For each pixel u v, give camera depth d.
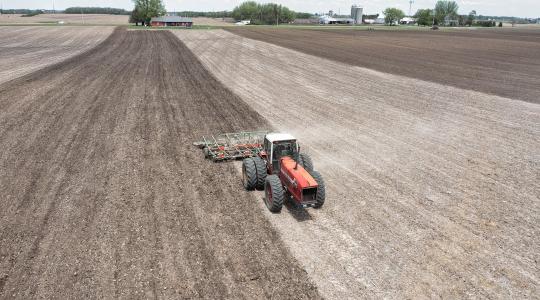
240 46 57.88
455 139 17.22
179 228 10.00
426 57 47.81
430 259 8.98
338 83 29.98
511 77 33.06
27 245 9.18
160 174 13.22
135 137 16.84
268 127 18.62
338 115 20.92
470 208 11.27
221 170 13.66
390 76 33.41
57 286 7.89
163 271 8.38
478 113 21.42
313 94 26.03
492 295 7.89
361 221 10.51
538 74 34.81
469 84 29.81
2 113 20.11
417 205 11.41
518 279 8.35
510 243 9.61
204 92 26.00
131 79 29.97
